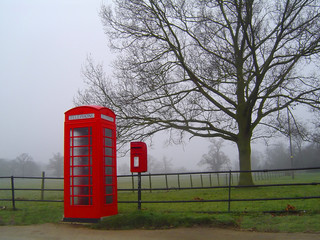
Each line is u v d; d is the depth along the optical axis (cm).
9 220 854
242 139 1855
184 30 1884
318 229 680
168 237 658
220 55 1702
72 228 761
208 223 758
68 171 838
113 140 894
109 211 834
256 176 4247
